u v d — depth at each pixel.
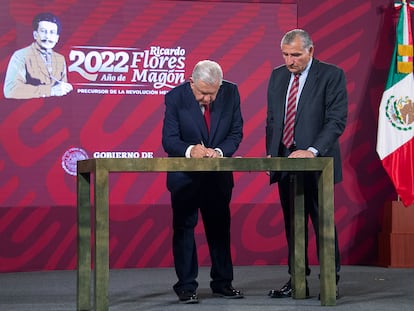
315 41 7.53
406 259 7.32
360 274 6.73
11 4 7.13
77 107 7.23
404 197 7.34
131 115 7.30
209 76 4.63
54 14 7.20
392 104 7.43
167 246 7.39
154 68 7.35
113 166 4.29
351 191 7.59
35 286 6.05
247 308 4.71
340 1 7.57
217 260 5.18
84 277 4.70
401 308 4.71
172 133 4.93
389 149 7.41
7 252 7.14
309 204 5.17
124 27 7.31
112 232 7.31
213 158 4.37
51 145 7.19
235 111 5.10
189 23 7.40
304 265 5.10
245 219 7.46
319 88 5.10
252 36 7.47
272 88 5.28
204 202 5.08
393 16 7.62
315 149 4.92
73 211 7.24
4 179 7.12
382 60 7.61
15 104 7.13
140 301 5.11
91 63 7.25
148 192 7.36
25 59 7.15
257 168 4.45
